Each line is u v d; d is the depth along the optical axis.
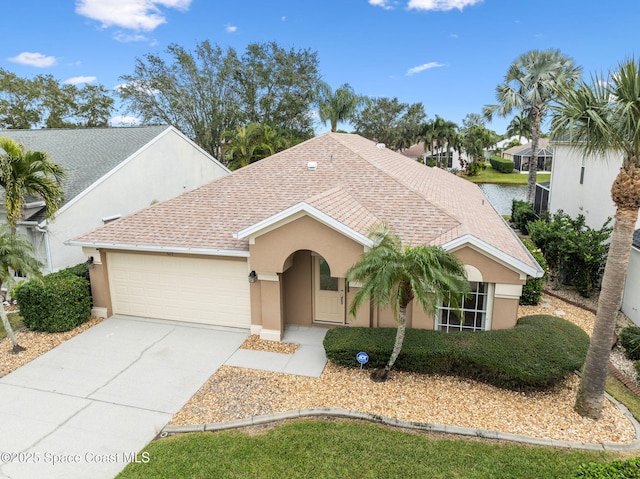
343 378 11.05
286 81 51.03
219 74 49.44
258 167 18.16
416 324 12.28
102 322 14.89
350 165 17.17
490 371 10.43
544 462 7.96
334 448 8.38
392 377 11.01
